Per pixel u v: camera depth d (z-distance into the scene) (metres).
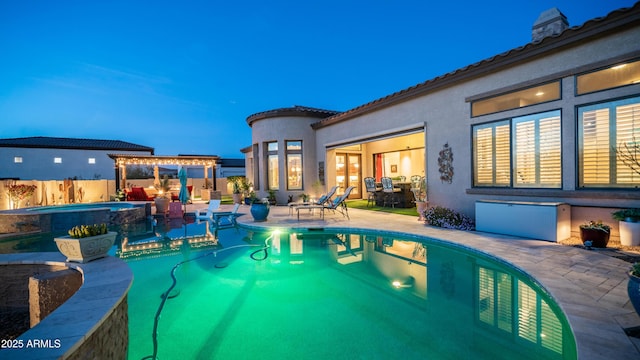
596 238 5.39
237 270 5.67
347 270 5.51
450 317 3.58
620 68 5.59
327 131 13.77
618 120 5.66
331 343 3.13
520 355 2.72
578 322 2.82
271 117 14.58
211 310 4.01
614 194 5.61
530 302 3.84
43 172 24.03
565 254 5.12
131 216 11.19
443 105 8.67
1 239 8.67
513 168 7.18
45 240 8.55
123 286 3.35
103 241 4.54
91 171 25.67
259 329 3.47
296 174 14.64
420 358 2.78
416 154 15.17
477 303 3.91
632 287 2.62
